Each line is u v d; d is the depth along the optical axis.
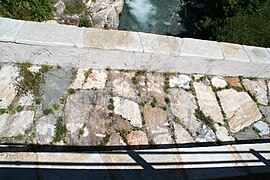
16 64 4.04
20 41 3.73
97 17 7.87
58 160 3.39
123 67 4.34
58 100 3.89
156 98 4.24
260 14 7.32
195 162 3.71
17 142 3.45
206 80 4.67
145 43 4.23
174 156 3.71
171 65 4.42
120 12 9.10
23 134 3.52
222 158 3.83
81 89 4.05
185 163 3.67
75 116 3.80
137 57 4.19
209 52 4.43
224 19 7.52
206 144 3.96
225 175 3.64
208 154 3.84
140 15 9.50
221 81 4.73
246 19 7.16
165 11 9.78
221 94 4.57
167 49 4.25
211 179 3.57
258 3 7.50
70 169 3.34
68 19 7.05
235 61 4.49
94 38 4.05
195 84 4.56
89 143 3.62
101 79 4.22
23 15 5.77
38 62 4.08
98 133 3.72
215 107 4.39
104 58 4.14
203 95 4.47
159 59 4.27
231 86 4.71
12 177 3.15
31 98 3.82
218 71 4.69
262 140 4.21
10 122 3.58
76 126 3.72
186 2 10.05
